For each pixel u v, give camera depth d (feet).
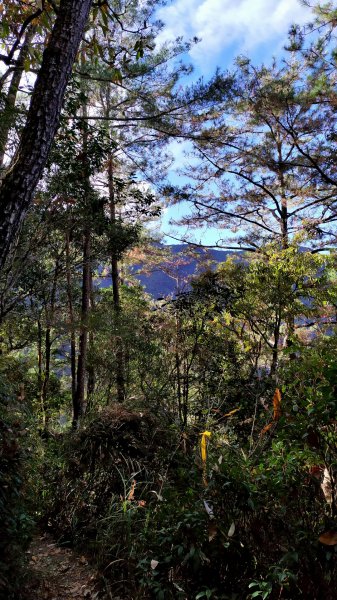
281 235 42.09
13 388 12.42
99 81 32.42
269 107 38.45
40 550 12.19
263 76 39.68
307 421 7.72
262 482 8.71
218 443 13.50
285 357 18.69
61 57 8.50
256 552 7.92
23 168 8.01
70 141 24.82
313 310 24.27
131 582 9.43
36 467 13.91
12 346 36.01
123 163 41.86
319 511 7.87
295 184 42.19
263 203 45.96
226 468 9.16
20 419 11.00
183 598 8.00
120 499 12.35
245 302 23.21
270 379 19.24
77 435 15.12
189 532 8.28
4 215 7.84
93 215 28.84
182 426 16.14
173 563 8.41
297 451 8.73
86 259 32.45
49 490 14.07
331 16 35.14
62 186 25.18
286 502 8.04
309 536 7.34
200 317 23.13
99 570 10.39
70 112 23.35
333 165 38.52
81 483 13.69
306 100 38.27
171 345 23.77
